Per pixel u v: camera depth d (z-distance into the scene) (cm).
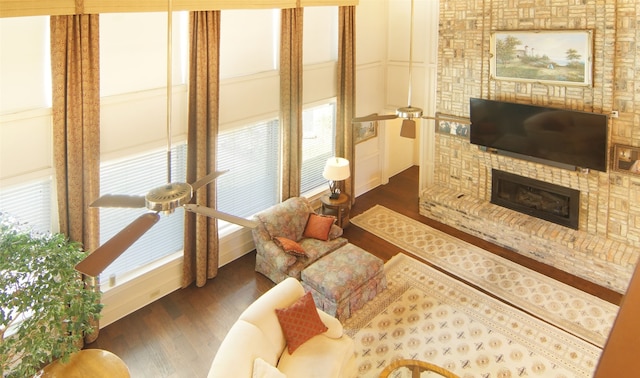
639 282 69
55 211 462
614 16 528
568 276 602
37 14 397
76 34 430
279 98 654
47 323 375
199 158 559
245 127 631
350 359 438
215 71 549
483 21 650
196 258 594
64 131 443
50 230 469
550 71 593
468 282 596
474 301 557
